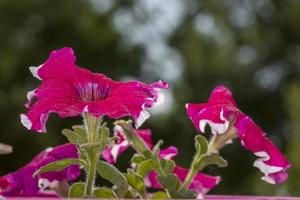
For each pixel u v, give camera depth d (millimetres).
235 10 15008
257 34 14773
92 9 13516
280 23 15023
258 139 1258
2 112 10844
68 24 13297
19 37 12852
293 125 8070
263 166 1265
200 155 1338
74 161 1166
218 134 1346
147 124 12086
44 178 1443
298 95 8188
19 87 11703
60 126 10547
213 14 14750
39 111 1130
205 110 1256
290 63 14852
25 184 1447
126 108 1105
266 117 14555
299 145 7133
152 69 14211
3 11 12812
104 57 13641
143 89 1142
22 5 12867
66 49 1194
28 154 10695
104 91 1183
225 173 12305
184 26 14852
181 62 14211
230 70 13844
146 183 1521
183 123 12438
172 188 1286
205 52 13930
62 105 1128
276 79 14781
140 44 14312
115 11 13922
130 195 1288
